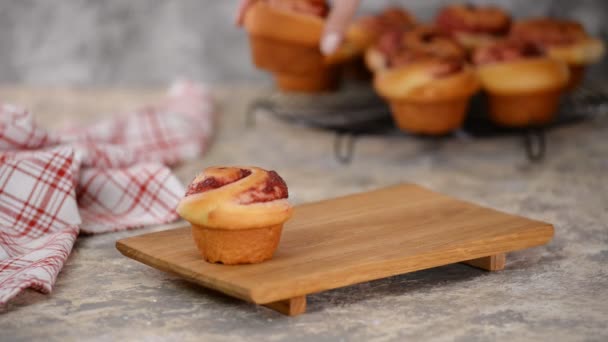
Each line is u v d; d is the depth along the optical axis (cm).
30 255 127
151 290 121
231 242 112
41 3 281
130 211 153
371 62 212
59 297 119
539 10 277
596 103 223
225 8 282
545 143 206
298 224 131
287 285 107
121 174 154
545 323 110
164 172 156
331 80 231
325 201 143
